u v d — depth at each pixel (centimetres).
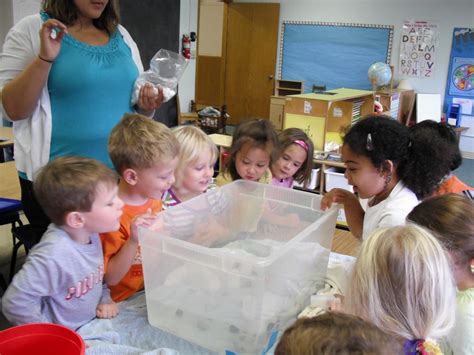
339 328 61
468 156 662
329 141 377
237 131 170
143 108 167
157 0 516
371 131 135
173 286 109
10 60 149
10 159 308
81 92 152
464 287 115
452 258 111
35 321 105
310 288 127
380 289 88
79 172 104
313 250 124
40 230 163
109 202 106
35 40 147
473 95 638
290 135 193
